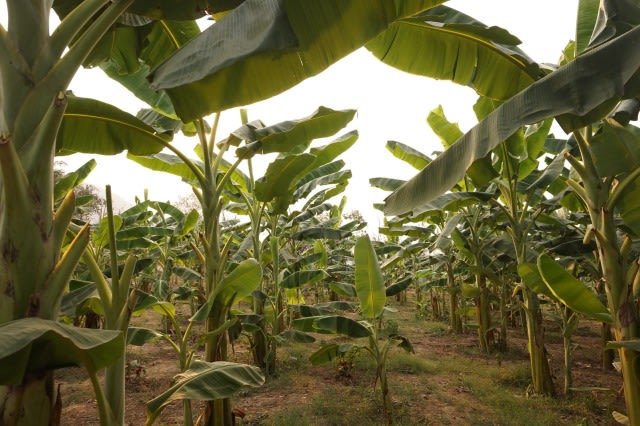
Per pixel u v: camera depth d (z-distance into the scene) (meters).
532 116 1.97
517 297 8.72
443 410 5.21
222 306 3.83
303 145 6.77
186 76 1.54
